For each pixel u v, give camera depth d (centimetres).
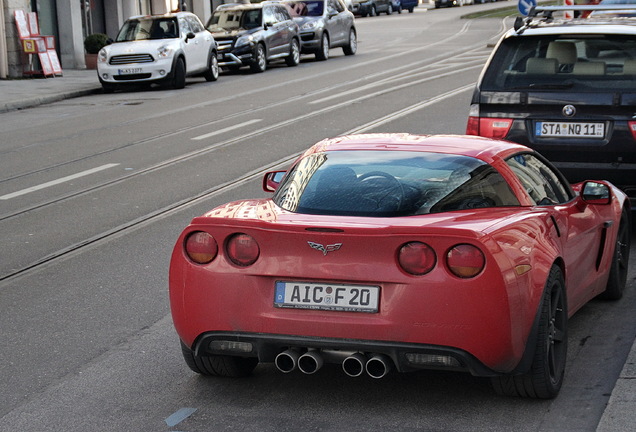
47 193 1403
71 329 786
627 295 843
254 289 581
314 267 567
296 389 639
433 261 550
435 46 4412
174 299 606
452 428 566
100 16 4194
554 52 1011
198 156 1695
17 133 2094
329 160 660
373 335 557
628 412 575
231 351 597
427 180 620
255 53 3444
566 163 988
